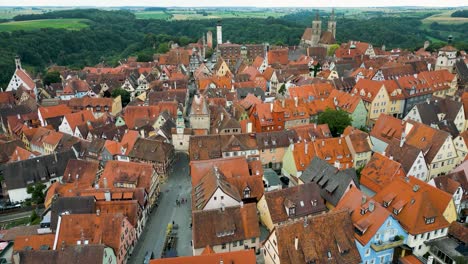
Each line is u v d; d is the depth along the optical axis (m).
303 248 58.44
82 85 184.25
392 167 81.19
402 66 164.88
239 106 129.25
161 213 85.94
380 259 62.97
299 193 73.88
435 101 120.25
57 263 59.47
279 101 125.50
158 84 173.12
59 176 102.75
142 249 73.88
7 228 86.19
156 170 101.00
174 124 124.31
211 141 100.75
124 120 133.50
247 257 56.09
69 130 130.88
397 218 66.94
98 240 66.19
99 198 79.38
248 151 100.12
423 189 70.25
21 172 98.50
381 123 109.12
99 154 108.56
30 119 144.62
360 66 193.12
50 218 75.75
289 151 93.69
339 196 75.12
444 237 67.12
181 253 71.44
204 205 72.31
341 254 60.03
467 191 80.00
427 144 94.06
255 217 68.38
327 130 107.69
